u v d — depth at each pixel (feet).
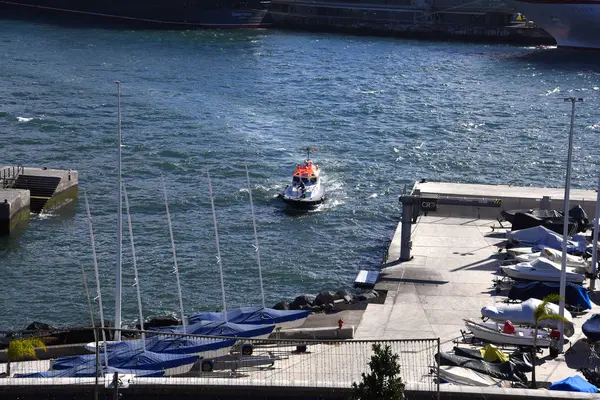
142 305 283.38
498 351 211.41
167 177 419.33
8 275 305.94
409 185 418.92
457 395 170.09
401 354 212.02
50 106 559.38
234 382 170.71
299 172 393.70
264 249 333.62
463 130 532.73
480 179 435.12
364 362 207.82
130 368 197.47
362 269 319.68
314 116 559.79
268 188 404.57
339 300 268.82
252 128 518.78
